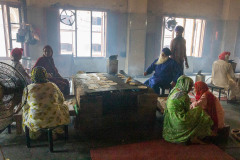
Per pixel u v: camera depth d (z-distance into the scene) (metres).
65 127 2.99
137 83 3.71
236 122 3.82
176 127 2.88
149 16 7.93
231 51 9.06
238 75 5.64
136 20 7.58
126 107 3.50
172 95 2.92
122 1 7.53
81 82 3.74
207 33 8.92
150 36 8.08
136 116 3.49
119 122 3.44
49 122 2.66
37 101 2.63
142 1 7.51
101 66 7.83
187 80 2.82
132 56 7.83
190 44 8.88
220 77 4.96
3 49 6.85
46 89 2.69
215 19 8.84
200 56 9.14
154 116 3.57
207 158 2.60
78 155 2.69
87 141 3.03
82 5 7.18
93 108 3.23
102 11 7.40
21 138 3.07
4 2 6.33
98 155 2.64
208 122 2.85
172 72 4.49
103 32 7.79
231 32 8.84
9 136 3.11
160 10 8.02
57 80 4.40
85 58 7.65
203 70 9.27
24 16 6.64
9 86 2.58
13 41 6.77
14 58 3.83
